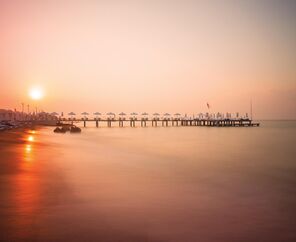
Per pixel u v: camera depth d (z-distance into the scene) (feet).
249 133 379.76
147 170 96.99
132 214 50.49
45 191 64.49
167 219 48.37
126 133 377.09
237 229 44.75
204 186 73.77
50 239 39.99
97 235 41.50
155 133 379.35
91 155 136.77
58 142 211.82
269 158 135.03
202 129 515.50
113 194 63.46
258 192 68.18
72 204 55.36
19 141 203.31
